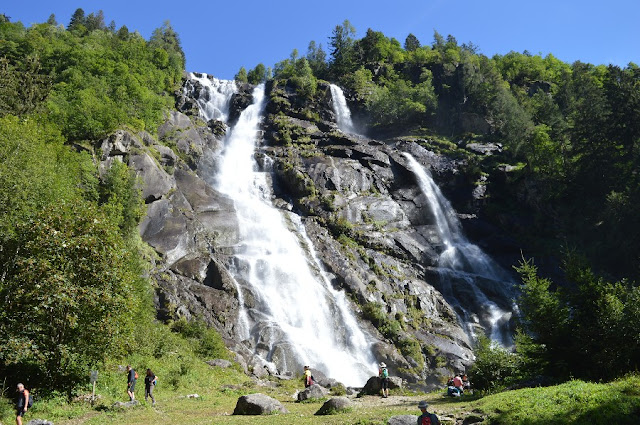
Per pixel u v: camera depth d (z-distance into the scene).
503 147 77.94
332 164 65.69
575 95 94.06
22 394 16.84
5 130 31.08
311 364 39.06
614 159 61.12
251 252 48.69
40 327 20.64
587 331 20.36
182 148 64.44
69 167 40.69
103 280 22.12
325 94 92.75
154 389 25.73
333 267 50.62
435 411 17.42
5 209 25.95
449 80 104.69
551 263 58.31
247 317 41.62
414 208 65.00
